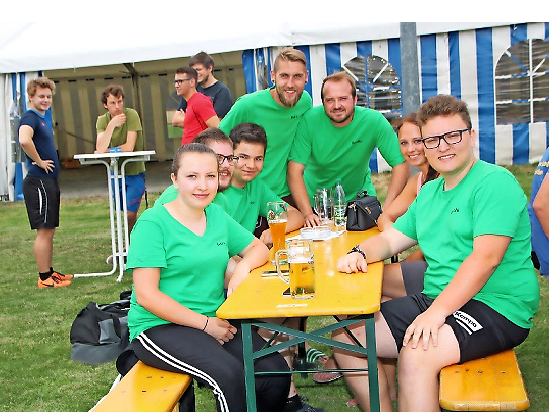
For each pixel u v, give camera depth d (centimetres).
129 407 194
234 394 211
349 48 862
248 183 324
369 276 228
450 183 231
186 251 232
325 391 309
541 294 427
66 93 1591
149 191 1066
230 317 191
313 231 310
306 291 201
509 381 186
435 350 199
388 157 388
